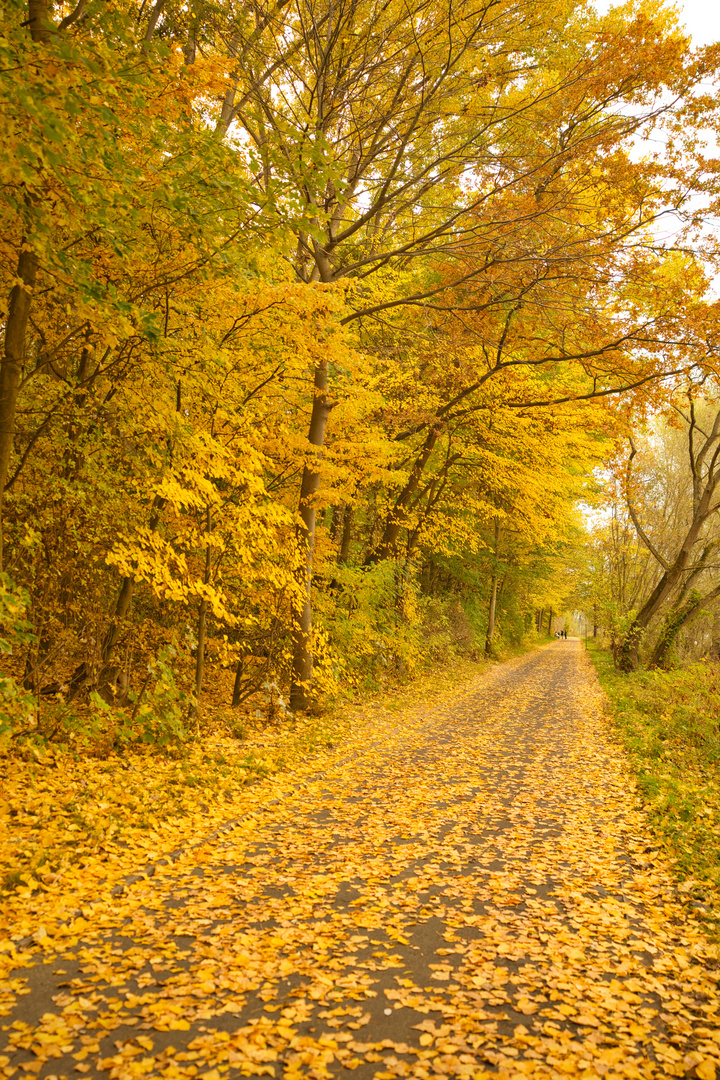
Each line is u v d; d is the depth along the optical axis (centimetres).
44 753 712
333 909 469
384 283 1428
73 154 506
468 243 1195
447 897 497
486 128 1173
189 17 1019
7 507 795
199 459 854
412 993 359
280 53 1108
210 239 650
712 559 2684
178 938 416
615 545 3144
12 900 440
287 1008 339
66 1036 309
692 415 2245
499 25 1085
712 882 529
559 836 657
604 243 1179
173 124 648
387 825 673
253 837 623
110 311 567
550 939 429
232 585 1138
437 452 2112
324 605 1442
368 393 1260
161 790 695
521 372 1612
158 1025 319
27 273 637
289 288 805
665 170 1154
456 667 2378
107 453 859
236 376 923
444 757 1025
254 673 1198
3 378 638
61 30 558
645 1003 359
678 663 2203
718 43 1059
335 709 1307
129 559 824
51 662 822
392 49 1096
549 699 1838
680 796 788
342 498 1276
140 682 1046
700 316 1143
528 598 4138
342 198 621
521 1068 295
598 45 1120
